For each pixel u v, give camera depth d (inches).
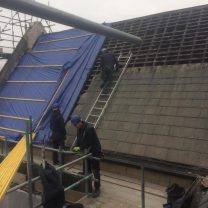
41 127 473.4
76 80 514.9
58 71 555.2
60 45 607.8
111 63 474.0
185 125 369.7
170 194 258.5
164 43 491.5
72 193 324.2
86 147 307.9
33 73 587.8
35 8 144.6
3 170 258.8
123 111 428.5
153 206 298.2
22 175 363.9
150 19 547.2
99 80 498.9
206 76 404.2
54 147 408.8
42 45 641.0
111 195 324.2
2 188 227.5
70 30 625.0
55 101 502.3
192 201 234.5
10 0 135.2
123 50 526.0
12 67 626.5
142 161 363.6
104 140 407.8
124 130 405.4
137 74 468.1
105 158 380.8
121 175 381.7
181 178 336.5
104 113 442.9
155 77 445.1
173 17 520.1
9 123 518.0
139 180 364.8
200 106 378.0
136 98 434.3
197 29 471.5
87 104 472.1
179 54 456.8
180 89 408.8
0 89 604.4
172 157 347.9
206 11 489.1
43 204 242.2
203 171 321.7
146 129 390.6
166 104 402.6
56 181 240.4
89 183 318.7
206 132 351.9
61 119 402.6
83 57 545.6
